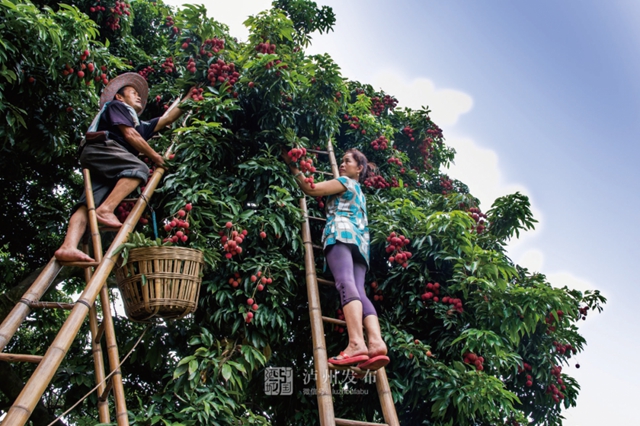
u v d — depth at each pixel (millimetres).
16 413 2041
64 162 6297
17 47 3990
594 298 5676
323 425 2953
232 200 4012
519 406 5344
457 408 4223
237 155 4594
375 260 4758
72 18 4223
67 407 4418
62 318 6996
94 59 4625
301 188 3965
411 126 7344
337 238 3578
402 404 4367
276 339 3932
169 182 3832
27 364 6621
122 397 2740
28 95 4613
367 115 6348
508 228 5484
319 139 4887
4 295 4895
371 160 6277
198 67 4703
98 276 2707
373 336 3188
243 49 4949
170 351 4148
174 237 3520
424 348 4043
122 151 3332
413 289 4395
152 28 7383
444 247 4445
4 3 3727
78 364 4602
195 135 4062
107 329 2918
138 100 3895
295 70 4621
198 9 4707
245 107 4652
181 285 2984
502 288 4316
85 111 5184
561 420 5438
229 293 3764
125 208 4066
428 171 7570
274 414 5086
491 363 4250
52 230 5789
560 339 5586
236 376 3475
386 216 4773
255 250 4020
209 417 3303
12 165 5680
